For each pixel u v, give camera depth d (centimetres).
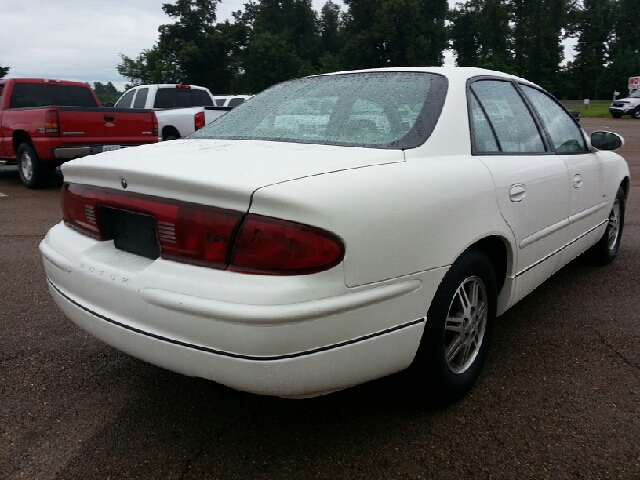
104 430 253
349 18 6825
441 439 247
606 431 252
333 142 257
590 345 339
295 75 6019
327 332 200
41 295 421
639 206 775
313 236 194
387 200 215
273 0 7594
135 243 236
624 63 7694
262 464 230
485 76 318
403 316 225
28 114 898
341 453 238
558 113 391
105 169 237
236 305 191
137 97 1343
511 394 283
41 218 705
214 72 5522
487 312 283
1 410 267
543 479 221
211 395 284
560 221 349
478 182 260
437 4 7106
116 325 223
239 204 197
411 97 279
